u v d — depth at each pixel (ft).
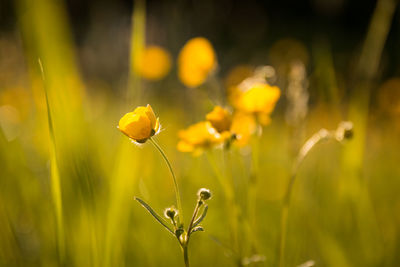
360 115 2.20
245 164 2.27
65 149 1.95
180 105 4.13
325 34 12.41
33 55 1.94
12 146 2.16
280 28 13.85
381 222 2.36
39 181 2.19
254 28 12.51
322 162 2.63
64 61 1.96
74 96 1.97
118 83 5.25
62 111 1.95
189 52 2.24
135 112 1.75
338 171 2.80
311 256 2.13
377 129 4.47
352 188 2.21
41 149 2.31
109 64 5.15
